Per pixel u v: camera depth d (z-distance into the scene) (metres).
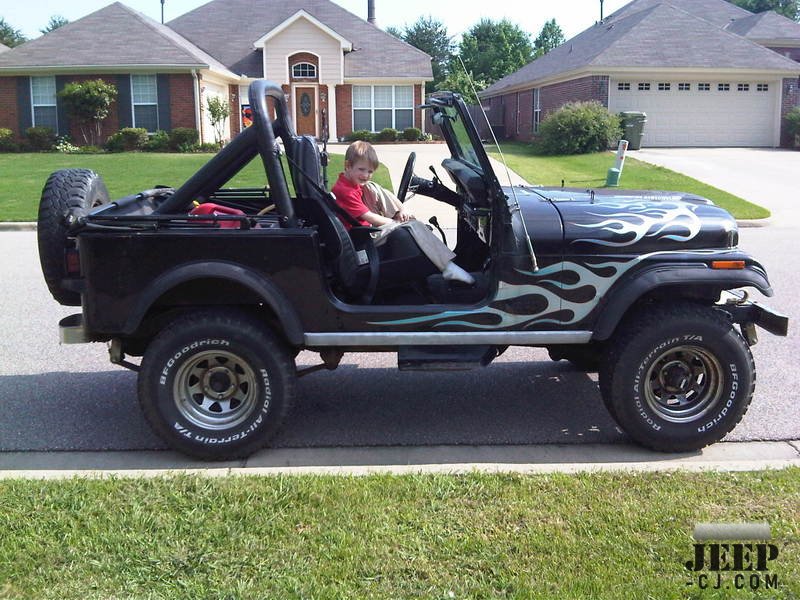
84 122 26.41
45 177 19.11
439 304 4.41
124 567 3.00
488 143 5.26
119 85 26.62
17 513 3.41
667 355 4.24
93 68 26.00
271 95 4.44
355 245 4.50
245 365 4.14
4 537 3.21
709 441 4.26
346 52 31.38
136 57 26.09
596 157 22.31
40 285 9.02
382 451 4.36
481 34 55.50
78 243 4.12
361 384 5.57
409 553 3.09
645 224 4.24
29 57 26.44
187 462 4.22
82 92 25.58
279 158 4.29
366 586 2.87
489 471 3.87
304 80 30.00
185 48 26.91
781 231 12.72
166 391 4.12
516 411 5.00
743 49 25.97
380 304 4.50
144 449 4.41
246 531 3.26
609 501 3.50
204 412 4.23
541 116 31.39
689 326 4.12
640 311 4.30
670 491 3.60
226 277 4.04
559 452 4.34
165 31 29.39
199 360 4.17
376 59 30.98
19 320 7.43
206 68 26.19
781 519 3.33
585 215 4.27
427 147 26.61
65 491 3.62
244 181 17.14
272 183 4.15
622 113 24.16
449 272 4.36
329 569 2.98
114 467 4.16
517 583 2.88
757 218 13.59
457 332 4.23
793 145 25.73
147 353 4.11
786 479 3.72
